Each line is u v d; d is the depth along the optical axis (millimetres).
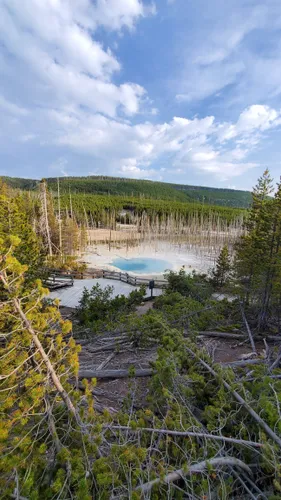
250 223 11789
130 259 36719
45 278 12188
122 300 10344
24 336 2898
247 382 3277
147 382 4145
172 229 58750
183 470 1949
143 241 51969
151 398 3197
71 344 3312
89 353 6004
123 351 5926
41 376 2633
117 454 2115
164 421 2533
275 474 1949
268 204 10188
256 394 3008
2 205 10914
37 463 2037
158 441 2305
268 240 9383
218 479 2037
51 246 26047
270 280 8523
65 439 2352
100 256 37562
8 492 1729
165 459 2248
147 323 5977
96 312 9305
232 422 2617
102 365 5223
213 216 65938
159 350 3936
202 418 2818
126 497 1815
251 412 2541
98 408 3684
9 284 2920
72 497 1740
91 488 1899
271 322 8305
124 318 7297
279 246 9305
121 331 6633
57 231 27922
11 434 2498
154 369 3977
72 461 1961
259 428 2389
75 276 19750
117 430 2574
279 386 2992
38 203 27750
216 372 3451
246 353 5637
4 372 2680
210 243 51031
